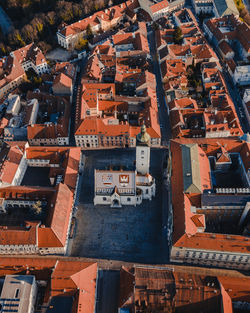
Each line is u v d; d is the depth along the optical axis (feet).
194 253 496.64
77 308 427.33
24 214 598.75
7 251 531.91
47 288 465.88
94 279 476.54
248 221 560.61
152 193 608.19
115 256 533.96
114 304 477.77
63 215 543.80
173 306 434.71
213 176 632.38
